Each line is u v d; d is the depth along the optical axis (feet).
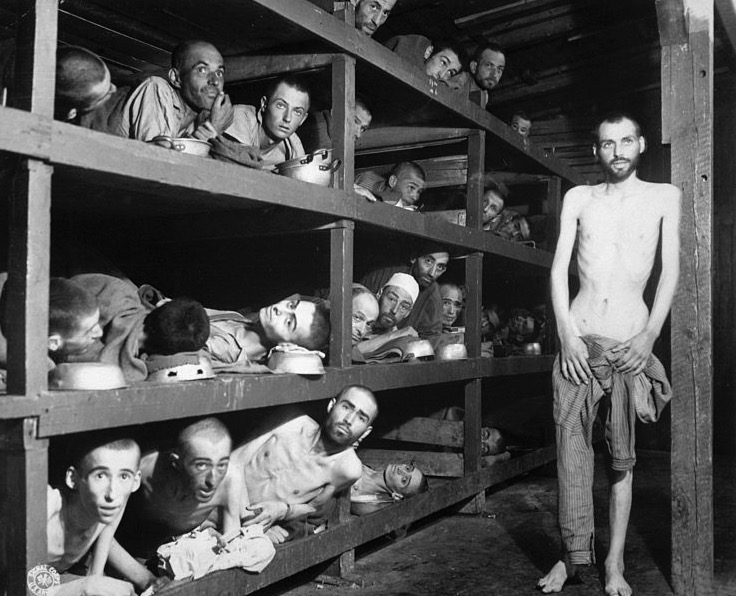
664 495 16.11
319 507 10.05
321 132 13.55
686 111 10.17
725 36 18.44
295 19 9.54
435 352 13.85
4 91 8.36
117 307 9.27
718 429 21.27
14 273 6.59
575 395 9.88
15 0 7.31
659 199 9.84
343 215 10.27
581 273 10.12
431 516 14.39
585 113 22.61
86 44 12.94
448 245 14.82
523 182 20.18
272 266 15.12
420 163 17.94
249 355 10.71
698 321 9.98
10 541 6.59
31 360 6.47
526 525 13.65
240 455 9.90
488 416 19.38
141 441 8.87
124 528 9.36
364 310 12.50
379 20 12.23
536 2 16.76
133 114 9.56
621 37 18.86
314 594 9.96
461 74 16.06
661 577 10.62
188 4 10.11
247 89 12.17
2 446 6.57
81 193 8.86
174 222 11.40
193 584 7.87
